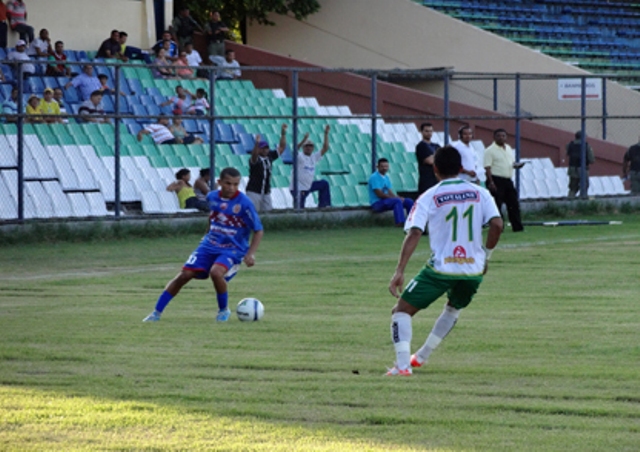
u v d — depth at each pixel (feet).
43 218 134.21
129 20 212.43
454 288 52.49
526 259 110.11
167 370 53.62
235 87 196.65
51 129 155.94
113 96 177.68
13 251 121.90
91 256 117.19
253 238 72.59
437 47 232.32
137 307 79.20
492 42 228.02
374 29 237.66
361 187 169.78
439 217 51.60
